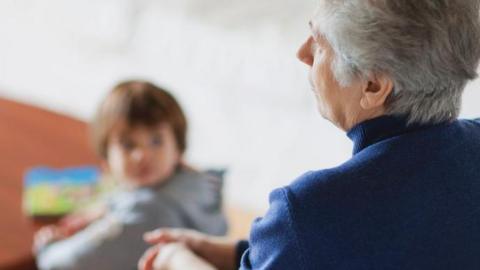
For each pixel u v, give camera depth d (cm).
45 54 303
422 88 75
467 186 77
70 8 329
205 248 118
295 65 270
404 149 77
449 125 80
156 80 278
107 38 308
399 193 75
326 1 77
